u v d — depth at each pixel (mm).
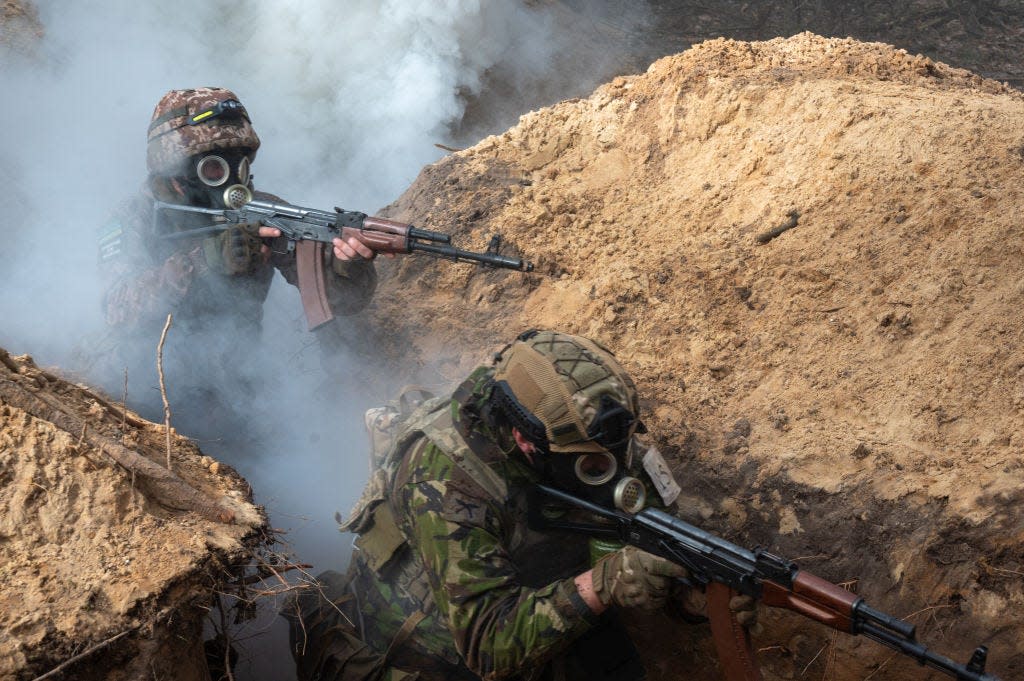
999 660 2520
